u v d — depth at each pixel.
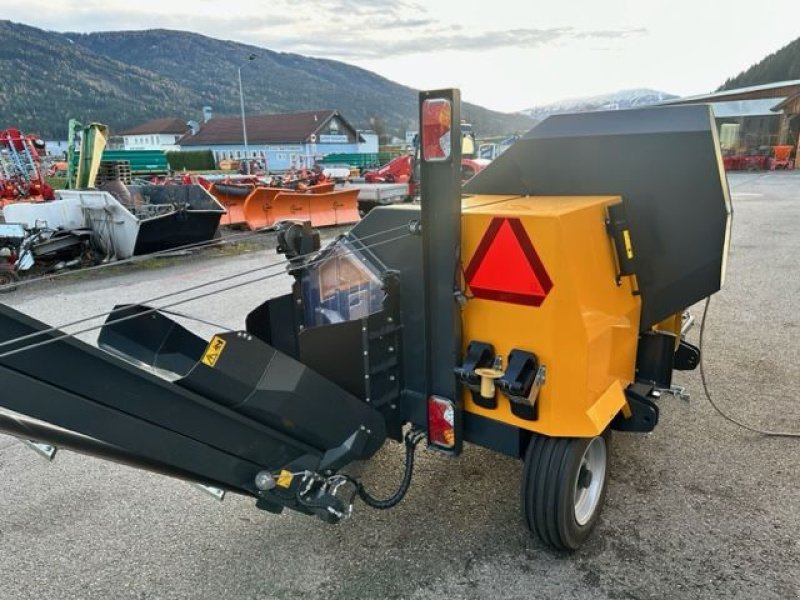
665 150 2.36
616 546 2.37
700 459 3.02
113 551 2.41
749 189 18.45
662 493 2.73
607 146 2.48
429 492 2.79
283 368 1.91
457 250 2.09
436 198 2.07
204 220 9.16
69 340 1.45
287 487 1.99
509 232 1.99
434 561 2.31
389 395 2.39
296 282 2.60
